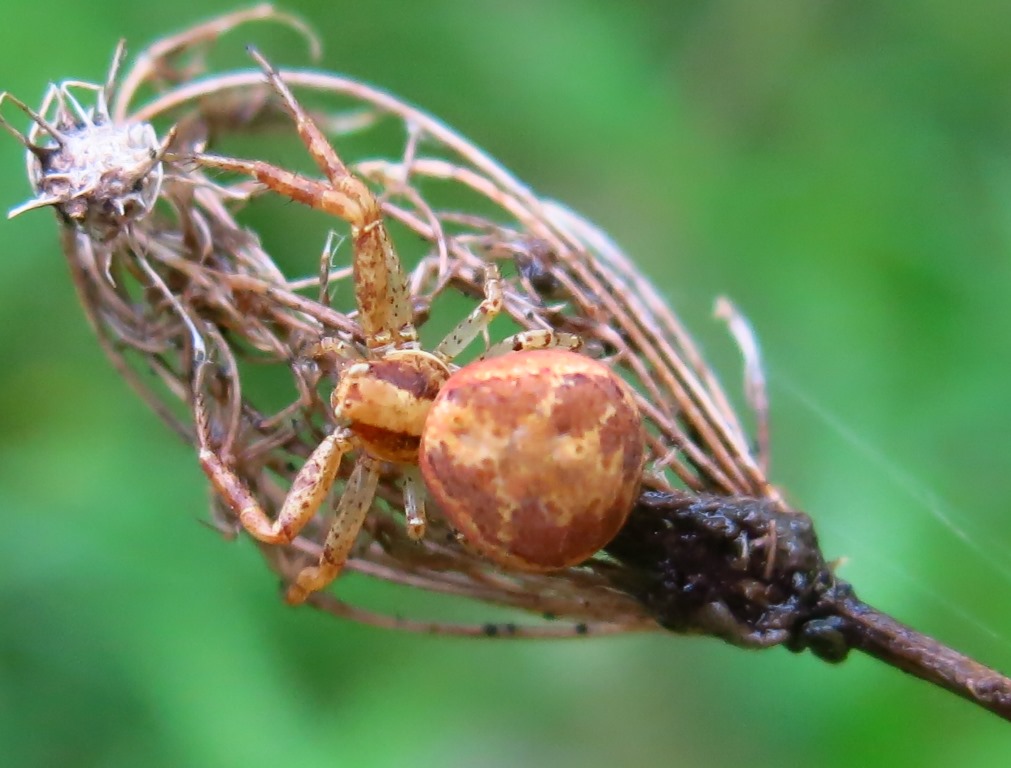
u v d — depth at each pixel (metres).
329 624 0.06
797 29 0.07
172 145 0.05
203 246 0.05
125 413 0.06
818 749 0.06
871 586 0.06
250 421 0.05
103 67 0.06
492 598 0.05
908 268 0.06
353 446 0.05
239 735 0.06
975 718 0.05
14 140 0.06
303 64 0.07
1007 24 0.07
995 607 0.06
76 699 0.06
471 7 0.07
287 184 0.05
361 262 0.05
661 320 0.05
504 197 0.05
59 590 0.06
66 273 0.06
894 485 0.06
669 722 0.06
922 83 0.07
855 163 0.07
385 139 0.07
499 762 0.06
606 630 0.05
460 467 0.05
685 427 0.05
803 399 0.06
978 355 0.06
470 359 0.06
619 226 0.07
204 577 0.06
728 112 0.07
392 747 0.06
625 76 0.07
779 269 0.07
